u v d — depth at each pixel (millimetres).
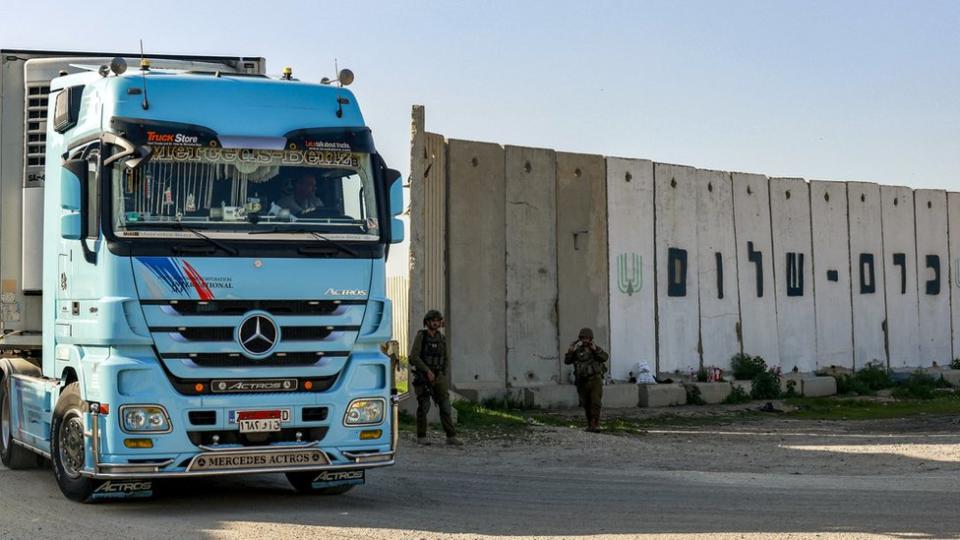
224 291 10719
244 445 10781
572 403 24859
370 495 12672
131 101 10883
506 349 24484
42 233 13602
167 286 10594
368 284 11289
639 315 27234
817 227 31938
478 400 23391
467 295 23828
